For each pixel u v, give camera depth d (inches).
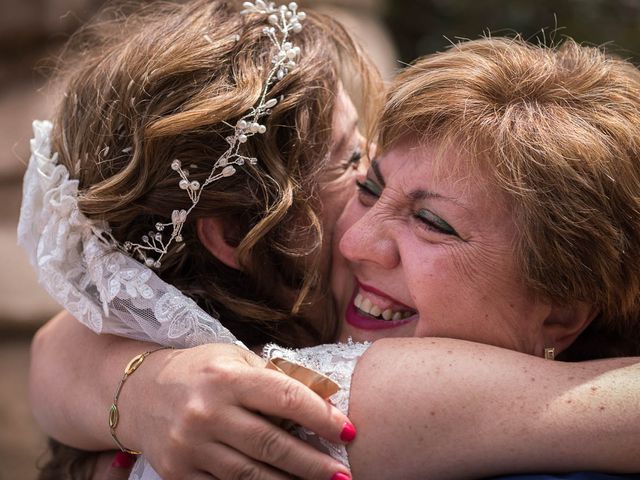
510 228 69.1
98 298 76.8
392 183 74.3
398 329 79.1
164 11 91.7
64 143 81.6
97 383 74.6
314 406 62.0
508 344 72.2
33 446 168.2
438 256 70.6
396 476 63.7
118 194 75.4
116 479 78.5
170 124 74.0
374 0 256.8
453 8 262.8
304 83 79.8
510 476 63.3
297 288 81.7
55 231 77.4
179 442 62.3
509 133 68.6
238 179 77.6
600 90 72.2
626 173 69.4
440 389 63.7
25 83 240.4
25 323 175.5
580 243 68.5
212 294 80.7
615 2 236.1
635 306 75.5
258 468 61.6
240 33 80.3
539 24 243.8
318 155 81.3
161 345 74.8
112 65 80.2
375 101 91.9
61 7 243.4
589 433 61.2
